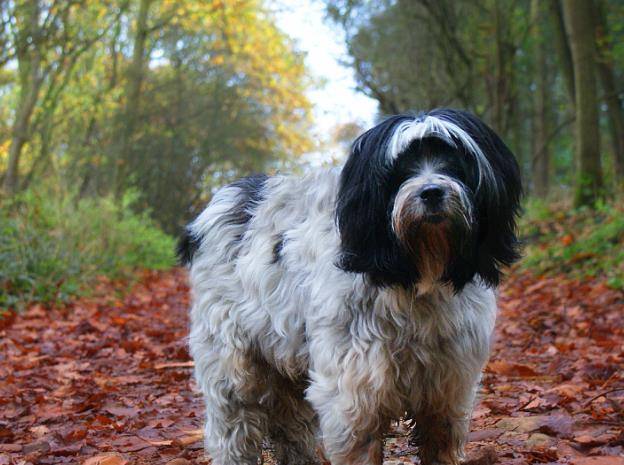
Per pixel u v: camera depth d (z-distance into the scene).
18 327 10.01
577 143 15.75
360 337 3.63
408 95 21.72
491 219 3.67
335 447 3.72
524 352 7.84
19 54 16.17
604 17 18.66
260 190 4.55
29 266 11.99
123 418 5.90
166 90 31.27
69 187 17.77
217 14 25.77
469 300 3.72
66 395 6.69
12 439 5.43
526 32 20.31
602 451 4.37
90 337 9.58
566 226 15.02
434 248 3.57
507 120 20.31
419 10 20.69
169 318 11.73
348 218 3.64
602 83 18.53
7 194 13.90
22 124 16.91
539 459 4.36
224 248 4.46
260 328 4.22
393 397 3.72
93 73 24.95
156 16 27.38
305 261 3.92
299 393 4.61
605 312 9.34
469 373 3.74
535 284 12.19
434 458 3.97
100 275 14.59
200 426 5.64
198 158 32.41
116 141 25.02
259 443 4.54
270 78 33.22
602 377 6.29
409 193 3.48
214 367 4.47
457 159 3.61
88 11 18.34
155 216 31.45
